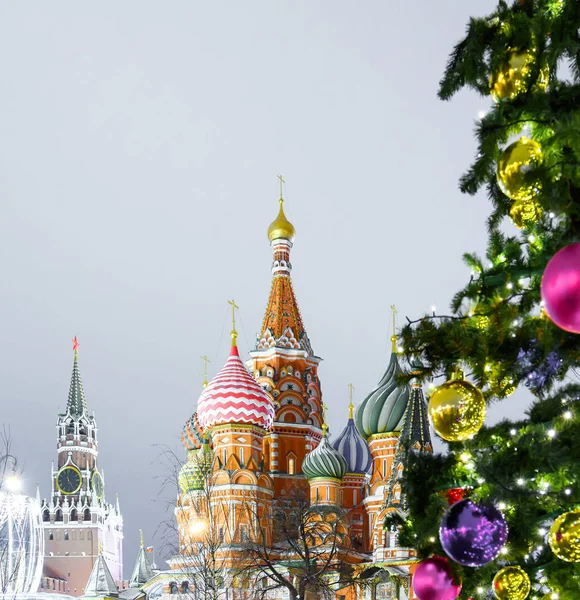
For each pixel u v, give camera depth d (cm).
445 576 1115
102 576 9225
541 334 1023
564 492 1019
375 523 7156
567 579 1054
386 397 7981
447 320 1104
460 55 1164
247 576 6328
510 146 963
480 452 1062
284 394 9056
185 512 7512
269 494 7938
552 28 1051
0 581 5984
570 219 968
